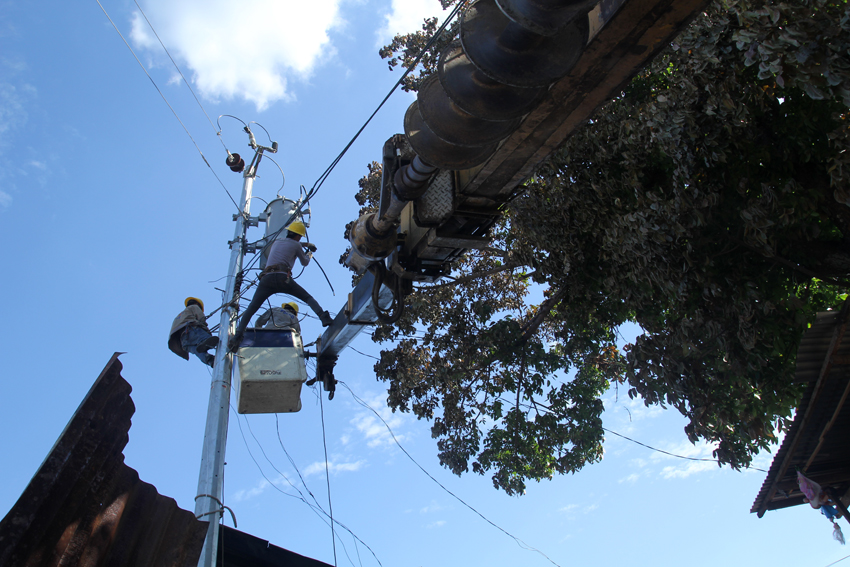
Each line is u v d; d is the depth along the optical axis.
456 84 3.74
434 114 4.11
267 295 7.73
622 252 7.96
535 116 4.46
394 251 6.70
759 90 6.57
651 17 3.70
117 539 3.23
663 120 7.04
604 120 8.14
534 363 11.40
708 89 6.67
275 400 7.45
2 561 2.63
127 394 3.49
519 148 4.87
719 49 6.52
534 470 12.20
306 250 8.53
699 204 7.11
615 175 8.38
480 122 4.03
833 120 6.63
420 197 5.82
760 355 7.07
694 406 8.22
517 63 3.41
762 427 7.48
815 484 6.51
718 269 7.41
